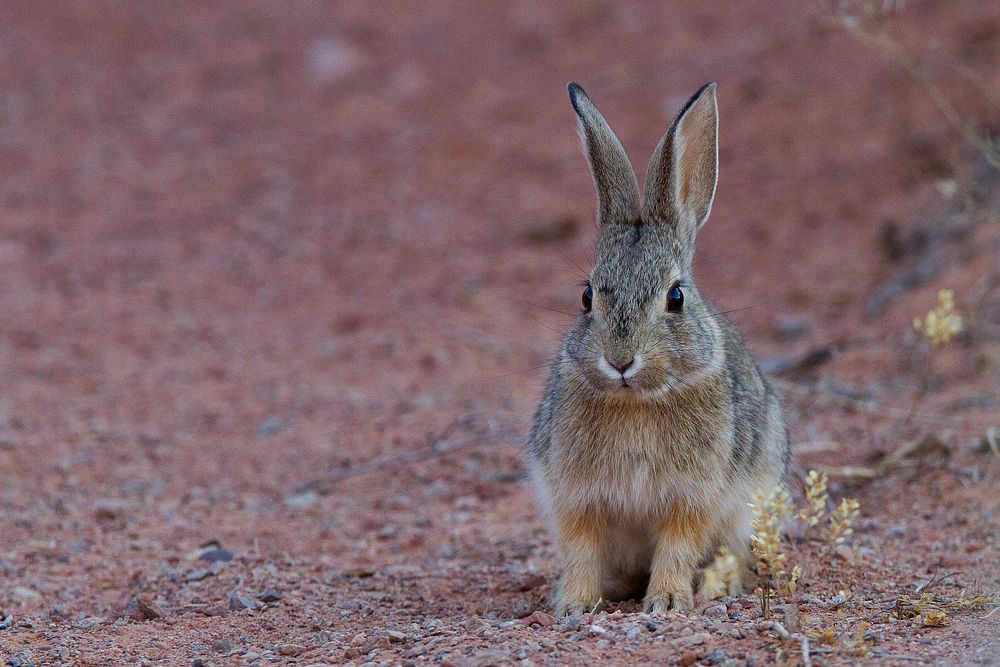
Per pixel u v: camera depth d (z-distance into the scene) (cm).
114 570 970
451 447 1245
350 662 714
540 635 723
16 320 1731
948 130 1862
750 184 1997
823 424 1223
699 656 666
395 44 2770
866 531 962
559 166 2178
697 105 861
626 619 737
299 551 1021
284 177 2277
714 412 798
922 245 1650
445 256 1944
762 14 2539
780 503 751
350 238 2030
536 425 877
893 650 668
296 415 1388
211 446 1305
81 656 757
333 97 2591
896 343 1409
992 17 2125
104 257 1984
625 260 798
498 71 2578
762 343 1519
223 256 1989
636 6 2738
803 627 710
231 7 3077
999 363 1226
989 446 1092
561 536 833
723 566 772
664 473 798
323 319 1742
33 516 1102
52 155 2412
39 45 2911
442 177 2214
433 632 760
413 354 1591
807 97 2191
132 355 1612
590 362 774
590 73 2458
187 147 2433
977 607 748
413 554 1012
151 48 2894
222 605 867
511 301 1769
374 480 1205
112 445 1301
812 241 1795
